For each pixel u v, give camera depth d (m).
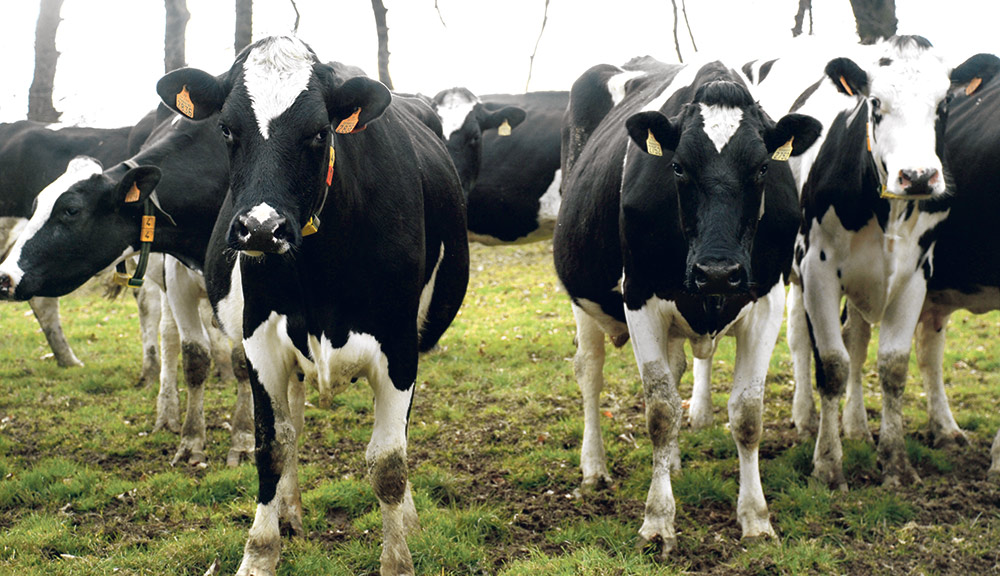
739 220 3.81
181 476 5.49
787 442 5.99
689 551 4.26
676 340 5.38
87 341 10.04
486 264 14.84
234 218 3.13
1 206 8.02
